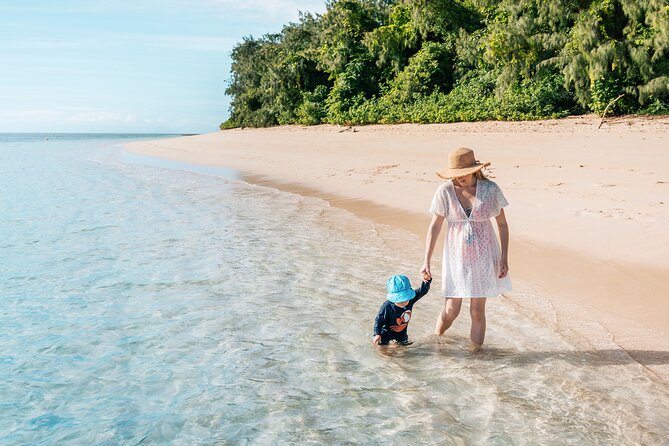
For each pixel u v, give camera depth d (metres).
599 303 5.62
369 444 3.53
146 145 47.03
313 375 4.52
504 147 18.28
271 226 10.37
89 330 5.60
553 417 3.72
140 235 9.95
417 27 32.91
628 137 17.75
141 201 14.20
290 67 41.31
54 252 8.80
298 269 7.48
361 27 37.81
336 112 36.16
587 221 8.62
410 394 4.15
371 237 9.14
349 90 36.81
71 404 4.20
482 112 26.91
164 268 7.73
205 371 4.65
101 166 27.27
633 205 9.28
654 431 3.50
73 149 50.03
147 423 3.90
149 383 4.48
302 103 41.94
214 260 8.07
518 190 11.40
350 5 37.78
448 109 28.58
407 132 26.92
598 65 22.23
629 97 23.33
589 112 25.00
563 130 21.02
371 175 15.98
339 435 3.65
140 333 5.49
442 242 8.64
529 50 25.45
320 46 43.00
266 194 14.66
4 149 52.62
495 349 4.82
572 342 4.83
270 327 5.53
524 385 4.18
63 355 5.04
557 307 5.62
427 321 5.52
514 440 3.48
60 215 12.31
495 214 4.64
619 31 24.12
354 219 10.66
